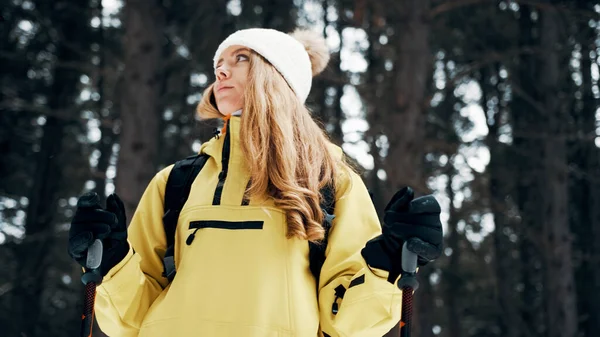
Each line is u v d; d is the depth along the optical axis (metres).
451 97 16.47
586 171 15.97
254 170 1.85
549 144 13.13
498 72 15.70
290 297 1.78
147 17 9.73
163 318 1.78
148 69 9.55
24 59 13.92
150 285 1.92
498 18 14.70
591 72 15.10
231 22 13.55
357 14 11.14
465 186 17.38
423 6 9.50
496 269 16.83
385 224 1.70
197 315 1.75
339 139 9.79
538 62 13.56
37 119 15.24
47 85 15.20
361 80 14.70
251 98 1.96
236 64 2.08
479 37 14.87
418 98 9.23
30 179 15.95
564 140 13.20
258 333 1.72
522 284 18.44
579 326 15.91
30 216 14.51
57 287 14.98
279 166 1.87
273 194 1.87
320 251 1.91
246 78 2.05
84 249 1.68
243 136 1.91
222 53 2.11
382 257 1.72
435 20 14.44
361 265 1.84
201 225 1.85
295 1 14.60
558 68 13.90
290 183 1.85
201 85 14.09
